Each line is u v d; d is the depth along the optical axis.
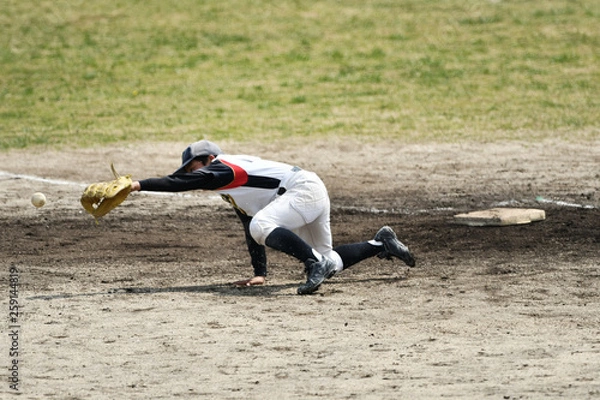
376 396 16.56
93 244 31.84
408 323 21.47
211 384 17.56
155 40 82.00
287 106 62.28
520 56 73.94
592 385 16.66
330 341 20.16
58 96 66.81
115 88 68.75
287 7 91.31
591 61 71.81
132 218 36.09
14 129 57.47
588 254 28.47
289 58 76.12
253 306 23.27
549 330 20.64
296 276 26.75
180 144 52.75
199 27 85.44
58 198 40.31
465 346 19.55
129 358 19.31
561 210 35.62
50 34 84.31
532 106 59.78
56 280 26.66
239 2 93.06
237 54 77.62
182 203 38.81
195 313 22.69
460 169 45.00
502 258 28.23
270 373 18.12
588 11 86.31
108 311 23.00
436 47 77.69
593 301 23.14
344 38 81.31
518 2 90.44
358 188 41.62
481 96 63.09
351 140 52.62
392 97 63.69
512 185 41.19
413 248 30.11
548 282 25.16
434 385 17.05
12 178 44.59
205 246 31.48
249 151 50.66
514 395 16.28
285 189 24.39
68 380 17.98
